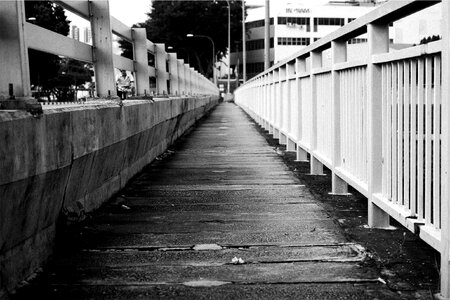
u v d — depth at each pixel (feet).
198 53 299.17
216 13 289.94
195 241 14.92
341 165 20.01
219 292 11.25
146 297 11.03
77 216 15.11
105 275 12.27
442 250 10.60
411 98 12.39
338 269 12.50
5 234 10.40
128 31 30.99
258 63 341.41
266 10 74.23
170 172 27.30
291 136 33.09
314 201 19.94
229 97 239.71
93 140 16.10
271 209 18.79
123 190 22.17
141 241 14.92
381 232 15.44
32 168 11.11
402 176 13.43
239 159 32.30
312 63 24.76
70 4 18.65
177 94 52.47
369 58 15.39
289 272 12.37
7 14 11.82
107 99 21.17
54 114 12.56
